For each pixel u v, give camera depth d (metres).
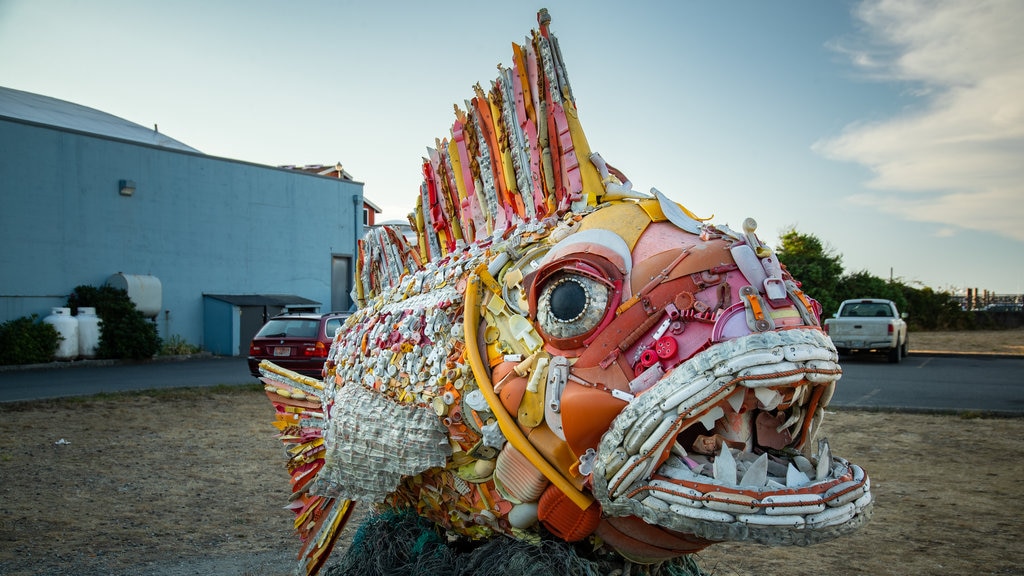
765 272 2.30
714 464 2.13
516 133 3.10
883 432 8.59
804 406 2.36
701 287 2.29
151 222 19.94
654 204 2.56
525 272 2.68
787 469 2.22
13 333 16.12
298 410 3.77
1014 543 4.86
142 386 12.57
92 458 7.25
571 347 2.42
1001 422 9.16
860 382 13.01
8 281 17.25
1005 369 15.24
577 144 2.88
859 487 2.14
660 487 2.16
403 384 2.87
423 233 3.72
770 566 4.48
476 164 3.34
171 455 7.46
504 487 2.59
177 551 4.69
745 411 2.27
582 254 2.46
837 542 4.93
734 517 2.05
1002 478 6.59
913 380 13.30
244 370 15.85
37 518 5.30
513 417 2.50
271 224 22.72
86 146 18.61
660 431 2.14
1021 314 30.39
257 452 7.66
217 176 21.39
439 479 2.83
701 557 4.67
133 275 18.97
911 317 30.00
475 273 2.74
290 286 23.25
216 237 21.36
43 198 17.86
